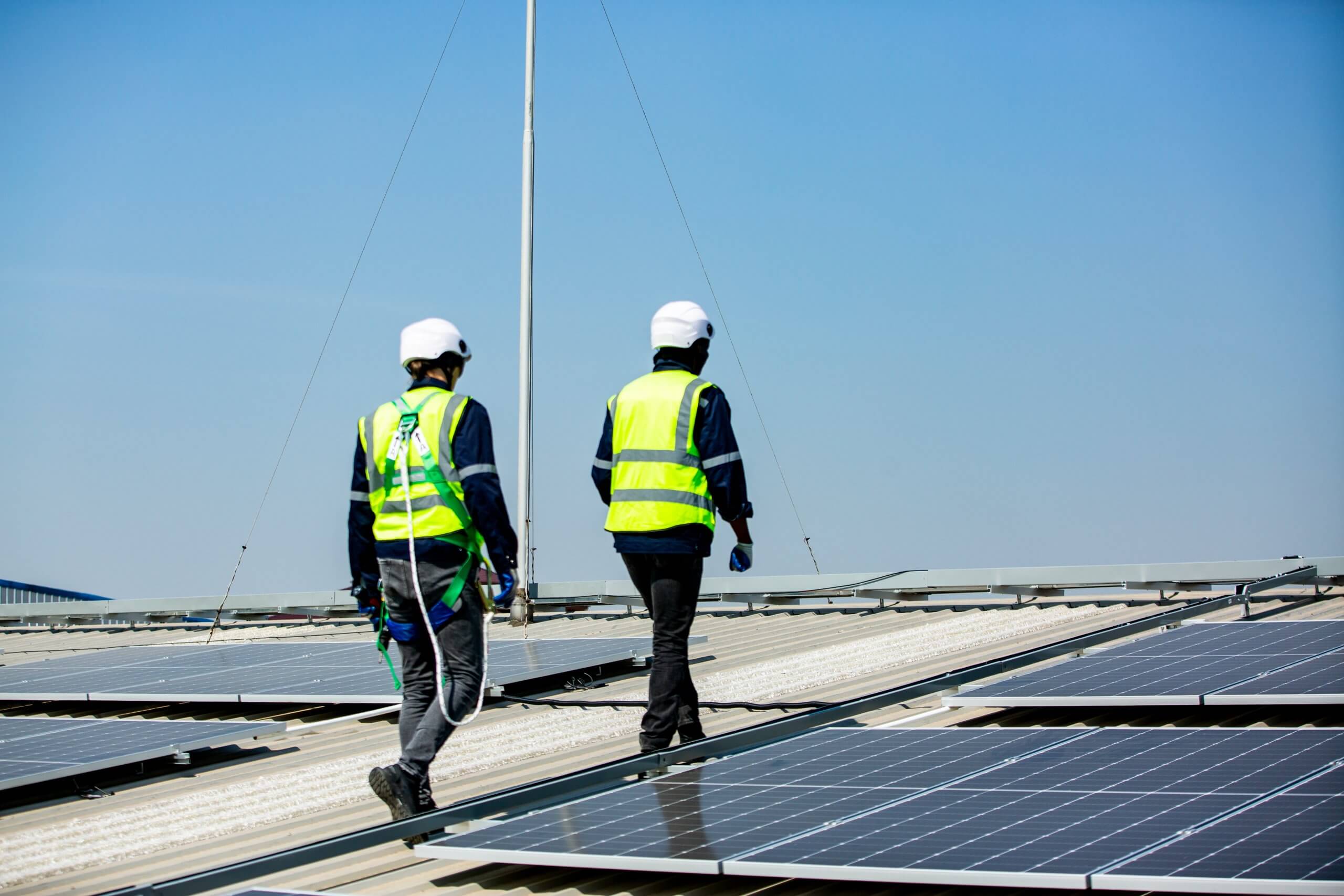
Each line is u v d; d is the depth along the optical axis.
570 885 4.92
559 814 5.25
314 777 7.04
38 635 21.16
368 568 6.45
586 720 8.30
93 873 5.57
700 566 7.03
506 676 9.23
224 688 9.58
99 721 8.51
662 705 6.88
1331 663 6.72
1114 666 7.45
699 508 6.89
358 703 8.75
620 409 7.06
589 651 10.34
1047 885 3.79
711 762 6.13
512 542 6.00
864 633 11.95
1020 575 13.65
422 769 5.86
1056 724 6.90
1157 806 4.38
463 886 5.04
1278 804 4.24
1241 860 3.72
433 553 6.02
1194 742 5.32
